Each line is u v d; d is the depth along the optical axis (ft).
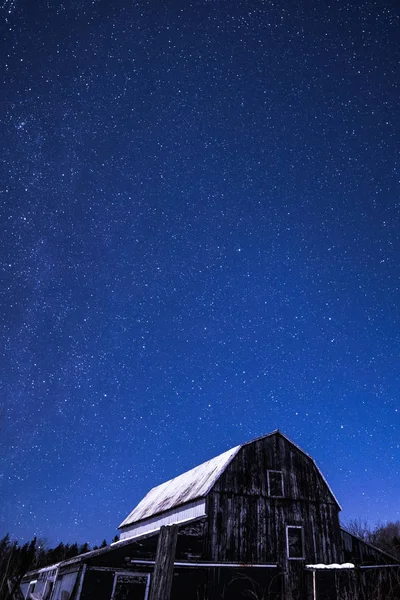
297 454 71.87
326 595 60.29
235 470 66.80
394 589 61.82
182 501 68.33
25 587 75.51
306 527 65.31
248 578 58.03
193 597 54.85
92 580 51.13
